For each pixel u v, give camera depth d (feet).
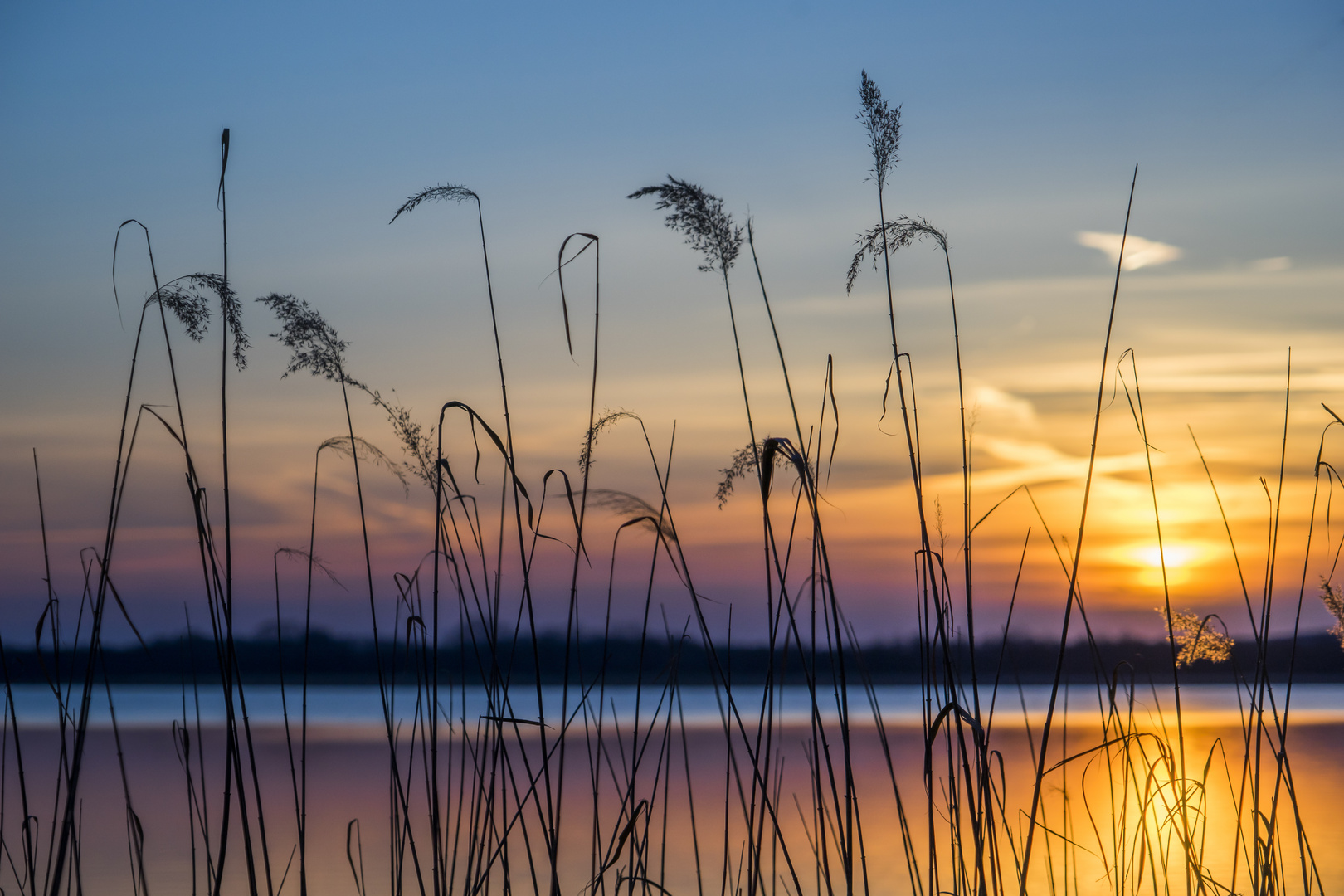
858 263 11.55
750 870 11.35
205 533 10.94
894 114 11.16
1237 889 19.61
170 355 11.08
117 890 21.20
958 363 11.53
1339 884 20.39
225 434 10.80
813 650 11.16
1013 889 19.56
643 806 12.12
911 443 11.19
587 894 19.70
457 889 13.75
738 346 10.96
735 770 11.73
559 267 11.43
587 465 11.73
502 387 11.61
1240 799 13.34
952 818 12.38
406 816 12.13
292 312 12.28
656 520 11.20
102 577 10.71
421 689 12.71
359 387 12.60
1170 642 13.35
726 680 12.07
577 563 11.71
